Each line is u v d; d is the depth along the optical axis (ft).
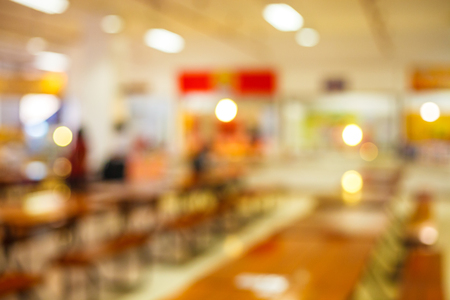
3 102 55.11
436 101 41.19
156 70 47.98
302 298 8.41
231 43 43.88
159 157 42.86
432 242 17.31
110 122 34.94
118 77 46.21
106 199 21.01
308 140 44.62
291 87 45.14
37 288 16.53
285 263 10.89
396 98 42.29
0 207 18.76
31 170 37.06
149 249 22.41
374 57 42.78
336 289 8.94
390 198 22.77
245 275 9.92
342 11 31.94
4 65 51.85
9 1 31.65
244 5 31.19
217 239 24.90
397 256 20.56
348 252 11.96
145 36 41.60
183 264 20.17
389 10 31.55
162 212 32.01
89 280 17.63
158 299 15.85
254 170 44.24
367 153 42.73
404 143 41.88
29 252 21.03
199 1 30.48
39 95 47.52
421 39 40.37
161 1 30.89
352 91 43.57
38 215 17.07
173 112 47.42
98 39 34.37
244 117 45.78
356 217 17.42
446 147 40.34
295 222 16.46
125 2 31.35
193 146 46.14
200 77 47.03
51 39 42.88
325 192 25.53
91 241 22.85
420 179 40.52
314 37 40.86
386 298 16.42
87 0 30.91
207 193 38.45
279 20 34.96
